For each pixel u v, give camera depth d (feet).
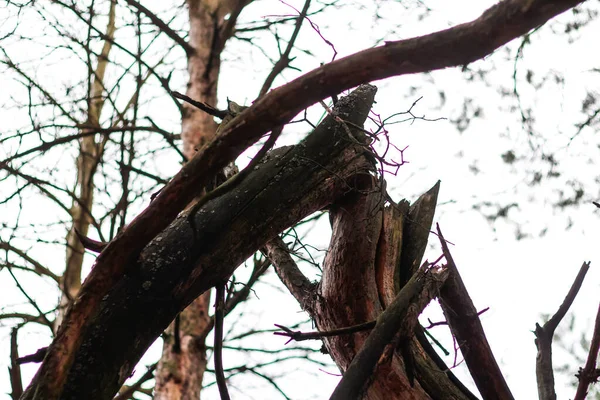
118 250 8.82
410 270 13.35
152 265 9.93
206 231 10.30
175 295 10.03
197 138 25.13
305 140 11.44
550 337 13.19
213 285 10.43
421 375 11.89
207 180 8.55
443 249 12.30
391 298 12.75
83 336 8.85
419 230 13.71
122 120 27.35
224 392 10.86
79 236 10.25
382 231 13.17
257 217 10.61
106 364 9.46
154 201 8.66
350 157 11.62
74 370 9.33
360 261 12.51
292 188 10.96
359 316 12.49
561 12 6.50
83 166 29.91
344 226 12.46
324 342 13.23
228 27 26.71
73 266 26.68
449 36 6.95
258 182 10.82
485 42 6.81
